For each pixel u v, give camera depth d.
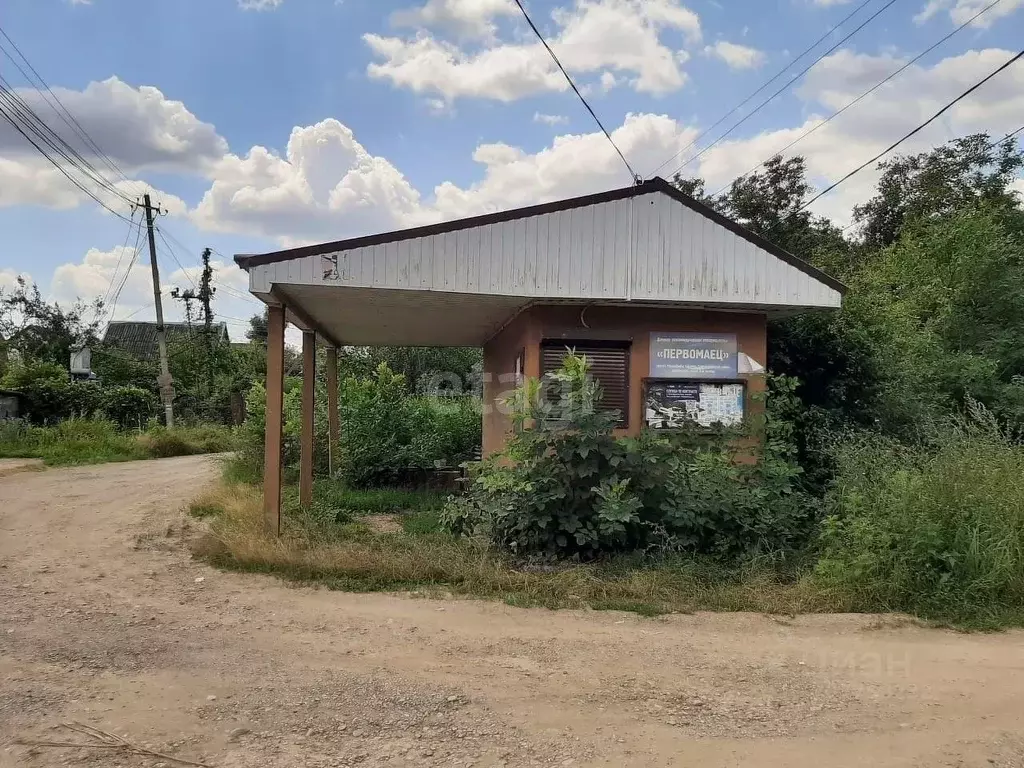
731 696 4.11
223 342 41.19
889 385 10.57
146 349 46.47
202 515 9.80
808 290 8.74
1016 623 5.58
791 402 9.02
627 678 4.36
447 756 3.33
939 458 7.26
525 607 5.85
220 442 24.02
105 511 10.36
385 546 7.42
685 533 7.23
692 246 8.50
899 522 6.38
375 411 13.05
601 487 7.02
